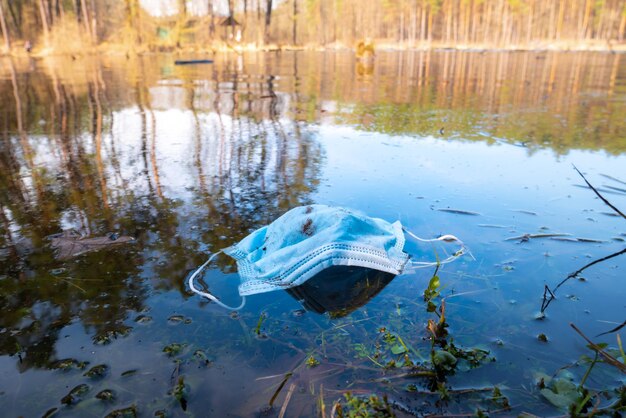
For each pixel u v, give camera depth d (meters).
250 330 1.67
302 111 6.45
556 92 8.56
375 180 3.40
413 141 4.66
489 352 1.54
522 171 3.62
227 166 3.75
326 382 1.40
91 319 1.74
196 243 2.37
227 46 26.91
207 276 2.05
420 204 2.92
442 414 1.28
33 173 3.57
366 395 1.35
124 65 15.84
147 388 1.39
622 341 1.59
